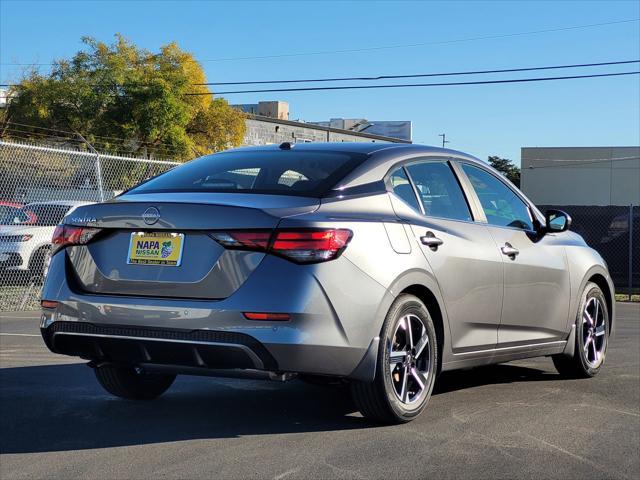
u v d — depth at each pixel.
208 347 4.19
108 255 4.53
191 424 4.79
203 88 39.66
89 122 36.53
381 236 4.56
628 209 18.48
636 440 4.62
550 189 59.84
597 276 6.73
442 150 5.59
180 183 4.94
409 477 3.85
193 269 4.28
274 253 4.18
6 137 36.22
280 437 4.51
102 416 4.97
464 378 6.46
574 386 6.19
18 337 8.55
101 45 36.81
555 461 4.18
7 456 4.12
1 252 13.23
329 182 4.67
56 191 15.81
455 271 5.05
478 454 4.26
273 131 50.81
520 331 5.74
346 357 4.31
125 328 4.37
